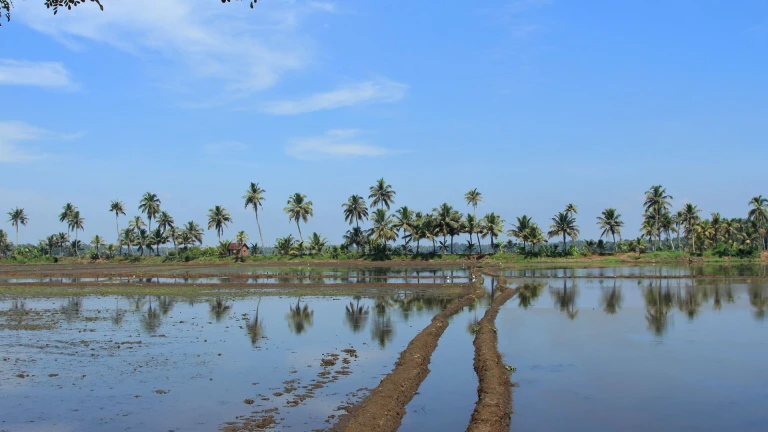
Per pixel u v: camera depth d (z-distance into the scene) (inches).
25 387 712.4
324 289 2068.2
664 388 721.0
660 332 1119.6
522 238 4530.0
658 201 4488.2
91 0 461.4
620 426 582.6
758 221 4530.0
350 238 4803.2
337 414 605.0
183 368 810.2
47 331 1126.4
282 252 4896.7
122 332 1114.7
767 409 634.2
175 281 2508.6
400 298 1771.7
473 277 2674.7
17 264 4879.4
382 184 4584.2
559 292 1935.3
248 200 4699.8
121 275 2925.7
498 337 1074.1
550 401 667.4
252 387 711.1
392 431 565.9
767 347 969.5
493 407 614.2
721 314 1359.5
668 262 4121.6
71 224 5649.6
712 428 576.4
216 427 567.2
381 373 781.9
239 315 1369.3
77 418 597.6
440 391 713.6
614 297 1756.9
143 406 636.7
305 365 829.8
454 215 4557.1
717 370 810.2
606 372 802.2
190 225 5565.9
